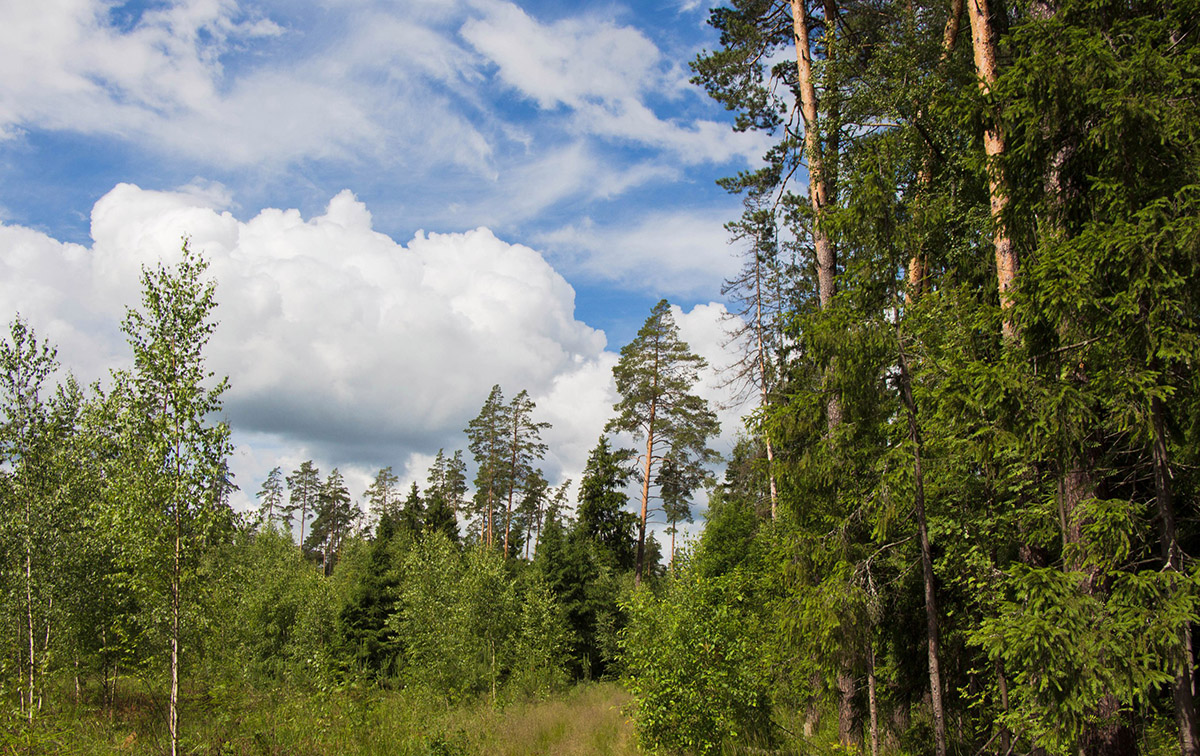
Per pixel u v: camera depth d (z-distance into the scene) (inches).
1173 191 236.8
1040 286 245.1
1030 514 308.2
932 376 318.0
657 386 1168.8
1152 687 269.7
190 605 450.6
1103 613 228.8
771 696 499.2
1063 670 223.6
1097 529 239.5
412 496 1777.8
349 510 2487.7
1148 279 222.2
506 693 817.5
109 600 674.8
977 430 287.0
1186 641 217.9
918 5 580.4
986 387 258.7
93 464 681.6
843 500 367.2
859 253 336.2
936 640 298.5
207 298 463.2
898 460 322.7
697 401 1147.3
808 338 334.0
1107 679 223.1
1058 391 249.1
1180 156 239.5
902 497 328.2
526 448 1665.8
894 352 318.0
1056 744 233.8
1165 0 266.2
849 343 316.2
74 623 652.7
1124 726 266.7
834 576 331.3
